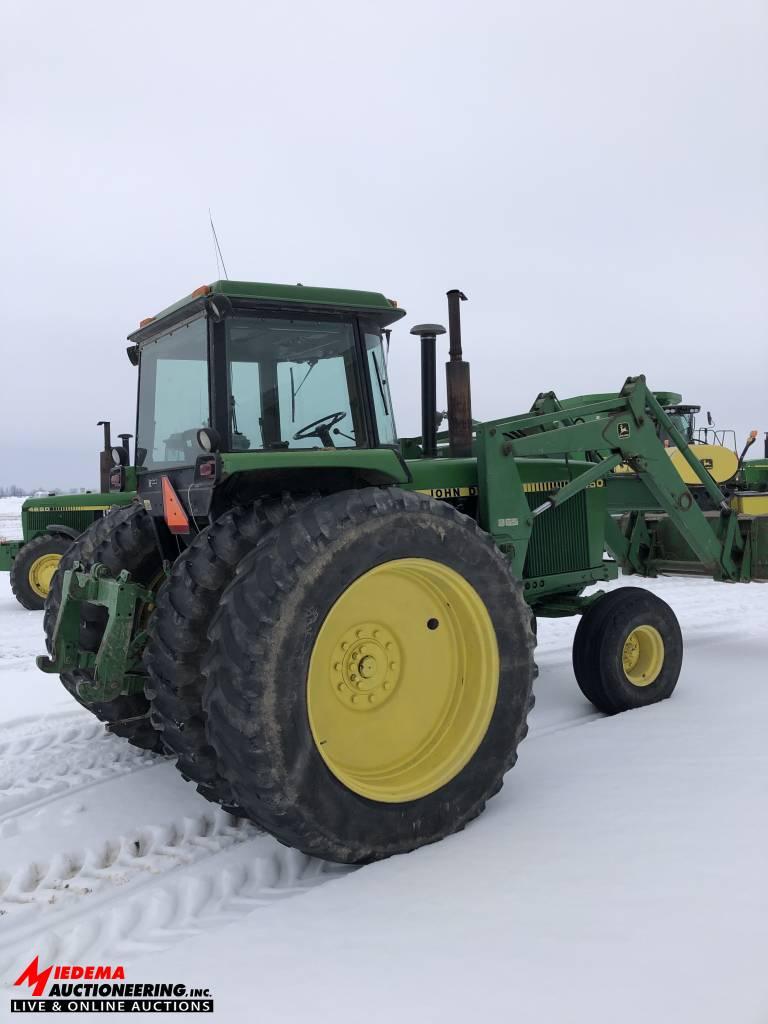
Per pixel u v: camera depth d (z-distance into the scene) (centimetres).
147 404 371
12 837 292
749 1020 166
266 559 246
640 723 388
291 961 201
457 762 281
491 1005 178
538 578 428
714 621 677
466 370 392
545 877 236
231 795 271
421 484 371
